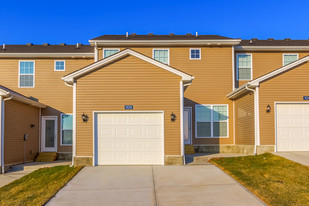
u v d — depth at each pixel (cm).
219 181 887
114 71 1181
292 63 1266
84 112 1168
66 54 1664
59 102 1648
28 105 1473
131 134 1173
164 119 1169
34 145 1535
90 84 1175
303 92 1270
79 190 830
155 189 823
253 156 1211
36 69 1664
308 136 1263
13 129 1312
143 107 1170
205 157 1261
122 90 1177
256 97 1267
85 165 1149
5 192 907
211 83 1606
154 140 1171
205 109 1595
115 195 778
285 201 667
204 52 1625
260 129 1255
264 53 1684
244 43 1759
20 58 1664
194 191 793
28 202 744
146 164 1160
